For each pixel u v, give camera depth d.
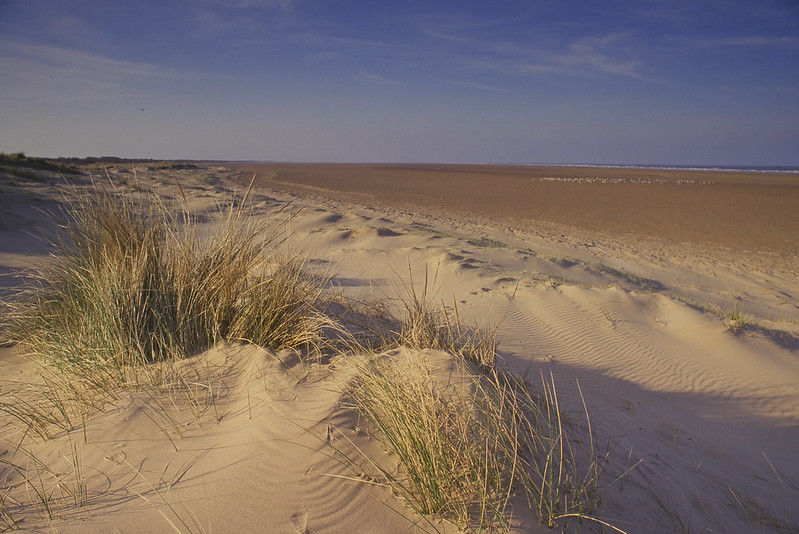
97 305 4.09
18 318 5.00
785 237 21.38
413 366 3.54
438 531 2.44
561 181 63.50
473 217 26.22
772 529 3.45
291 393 3.38
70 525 2.29
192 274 4.45
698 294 11.77
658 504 3.28
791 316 10.33
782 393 5.67
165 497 2.47
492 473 2.80
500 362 5.29
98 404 3.29
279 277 4.64
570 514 2.64
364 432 3.07
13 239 11.61
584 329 7.33
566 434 3.86
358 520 2.45
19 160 28.80
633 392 5.47
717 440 4.65
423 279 10.45
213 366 3.81
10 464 2.74
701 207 33.00
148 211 5.03
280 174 70.06
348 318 5.30
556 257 13.90
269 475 2.63
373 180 60.31
